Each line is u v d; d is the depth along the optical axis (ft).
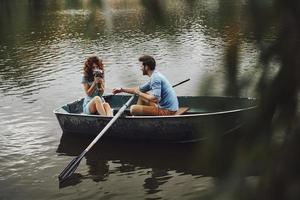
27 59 51.19
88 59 24.82
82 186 18.48
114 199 17.24
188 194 17.24
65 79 39.75
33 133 24.97
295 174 2.69
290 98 2.72
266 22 2.62
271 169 2.75
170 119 22.56
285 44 2.65
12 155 21.84
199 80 3.06
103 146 22.99
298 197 2.64
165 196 17.22
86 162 21.08
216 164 2.98
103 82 24.86
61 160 21.26
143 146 22.84
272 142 2.79
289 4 2.54
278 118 2.78
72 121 24.25
